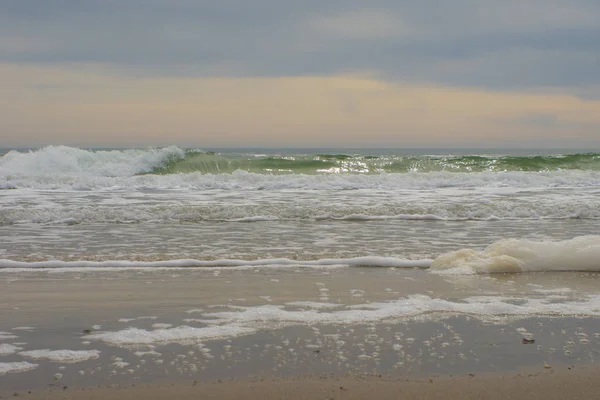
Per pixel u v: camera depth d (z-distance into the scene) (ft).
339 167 74.23
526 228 31.83
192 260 22.26
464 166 76.02
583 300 16.83
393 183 53.88
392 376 11.21
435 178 56.49
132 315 15.21
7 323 14.46
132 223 33.09
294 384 10.84
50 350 12.58
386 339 13.32
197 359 12.05
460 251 22.29
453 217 35.86
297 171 71.31
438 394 10.48
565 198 43.73
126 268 21.27
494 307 15.92
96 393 10.39
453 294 17.51
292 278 19.71
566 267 21.17
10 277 19.60
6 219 32.60
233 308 15.90
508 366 11.75
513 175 57.41
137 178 53.31
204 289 18.06
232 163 71.56
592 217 36.22
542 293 17.66
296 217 35.37
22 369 11.49
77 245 26.09
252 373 11.33
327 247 25.96
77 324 14.42
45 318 14.92
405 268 21.59
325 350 12.59
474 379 11.12
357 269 21.35
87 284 18.66
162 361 11.94
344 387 10.73
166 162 69.67
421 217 35.47
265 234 29.55
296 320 14.73
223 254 24.17
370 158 78.64
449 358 12.16
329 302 16.53
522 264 21.15
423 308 15.80
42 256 23.34
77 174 60.70
